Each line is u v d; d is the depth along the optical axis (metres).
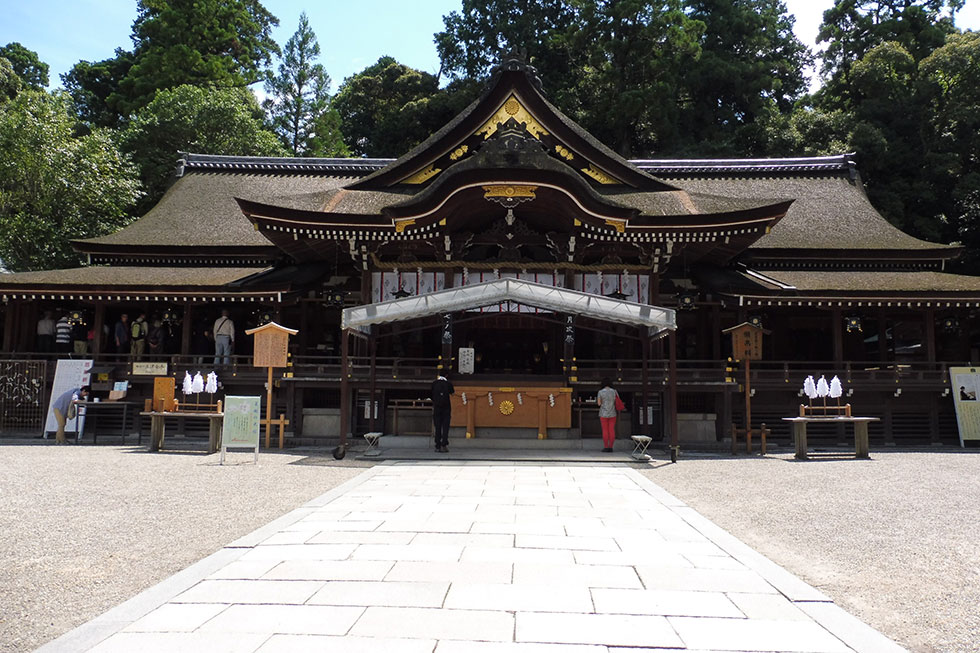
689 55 48.56
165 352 23.94
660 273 21.66
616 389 19.14
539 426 18.03
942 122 38.50
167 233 25.30
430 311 15.77
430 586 5.32
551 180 18.59
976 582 6.00
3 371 20.30
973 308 23.03
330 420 20.11
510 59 21.42
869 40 47.16
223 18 56.22
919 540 7.62
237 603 4.88
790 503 10.02
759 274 22.92
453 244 21.02
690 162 30.78
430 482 11.52
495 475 12.58
